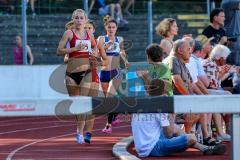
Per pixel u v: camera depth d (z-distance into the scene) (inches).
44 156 799.7
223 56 919.7
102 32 1814.7
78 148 872.9
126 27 1907.0
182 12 2057.1
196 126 840.3
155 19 1969.7
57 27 1854.1
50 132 1107.9
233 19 1116.5
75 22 884.6
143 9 1974.7
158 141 762.2
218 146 767.7
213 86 900.6
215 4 2018.9
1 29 1791.3
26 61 1518.2
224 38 1074.7
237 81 956.0
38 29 1835.6
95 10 1878.7
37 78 653.9
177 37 1947.6
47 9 1882.4
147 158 757.9
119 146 834.8
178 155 775.7
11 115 373.1
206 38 1066.7
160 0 2100.1
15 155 813.9
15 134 1087.0
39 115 377.1
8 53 1758.1
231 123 393.4
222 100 383.2
